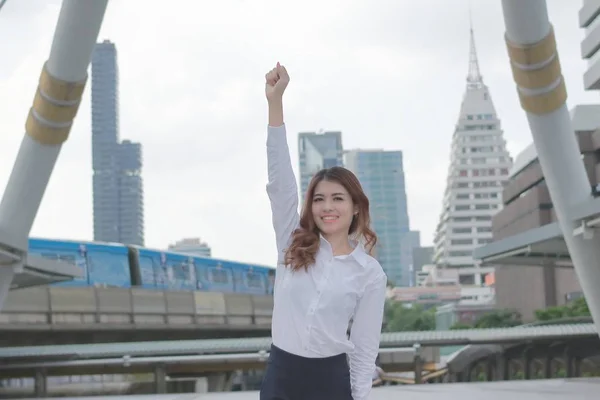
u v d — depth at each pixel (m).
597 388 20.42
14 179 23.97
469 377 67.50
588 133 89.00
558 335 46.66
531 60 21.61
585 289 25.48
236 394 22.47
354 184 4.00
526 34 21.06
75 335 61.78
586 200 23.64
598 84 65.19
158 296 62.38
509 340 46.28
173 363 48.69
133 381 66.56
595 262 24.61
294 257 3.85
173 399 20.95
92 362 48.12
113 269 59.97
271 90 4.08
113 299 59.16
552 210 103.06
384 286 3.93
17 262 25.09
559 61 22.03
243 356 45.94
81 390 65.00
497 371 62.97
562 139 23.23
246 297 71.44
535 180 107.69
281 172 4.04
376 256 4.13
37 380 51.69
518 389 20.86
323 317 3.79
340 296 3.80
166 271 64.62
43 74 22.41
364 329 3.94
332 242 4.03
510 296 126.31
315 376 3.81
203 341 49.44
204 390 65.88
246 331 72.81
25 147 23.75
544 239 30.06
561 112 22.81
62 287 57.09
